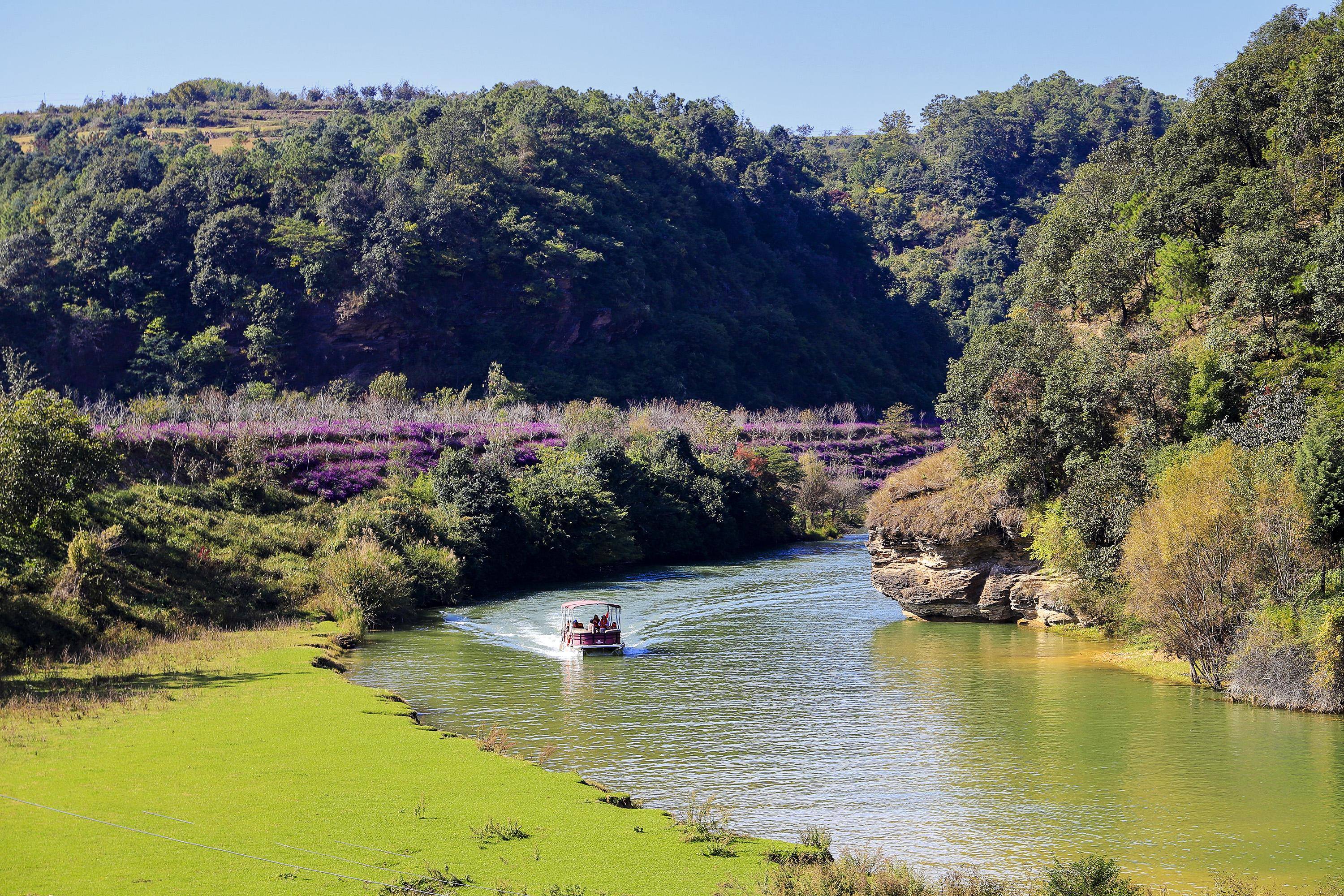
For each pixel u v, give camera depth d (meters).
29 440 38.50
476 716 35.84
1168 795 26.27
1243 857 21.91
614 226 194.38
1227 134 72.06
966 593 58.47
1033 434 53.88
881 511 61.25
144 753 27.30
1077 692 39.03
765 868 19.56
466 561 72.62
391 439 94.88
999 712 35.97
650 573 87.62
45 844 19.91
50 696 34.56
